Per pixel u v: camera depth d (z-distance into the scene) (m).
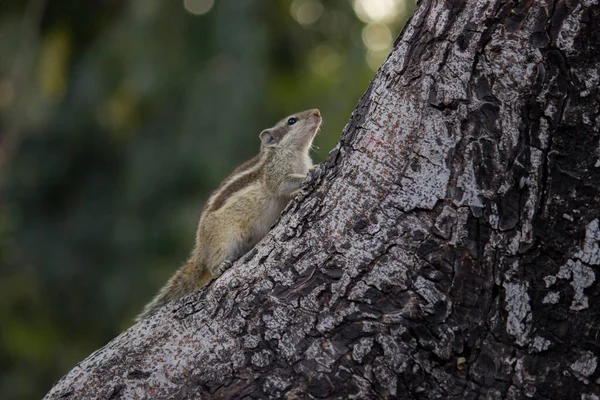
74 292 28.34
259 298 8.32
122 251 27.16
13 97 27.38
